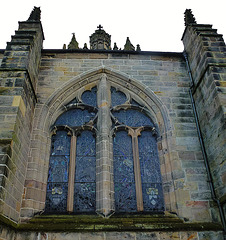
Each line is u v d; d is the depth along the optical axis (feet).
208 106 52.29
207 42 57.72
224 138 45.78
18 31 59.57
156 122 57.88
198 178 49.88
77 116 59.21
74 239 42.47
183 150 52.85
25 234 42.50
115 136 56.85
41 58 63.77
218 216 46.29
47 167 51.93
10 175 40.81
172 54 66.28
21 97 47.14
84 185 51.13
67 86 60.23
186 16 67.82
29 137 51.98
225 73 51.90
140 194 50.47
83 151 54.80
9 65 51.44
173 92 60.64
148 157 54.95
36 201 47.44
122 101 61.72
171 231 44.09
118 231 43.52
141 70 63.67
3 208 37.88
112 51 65.36
